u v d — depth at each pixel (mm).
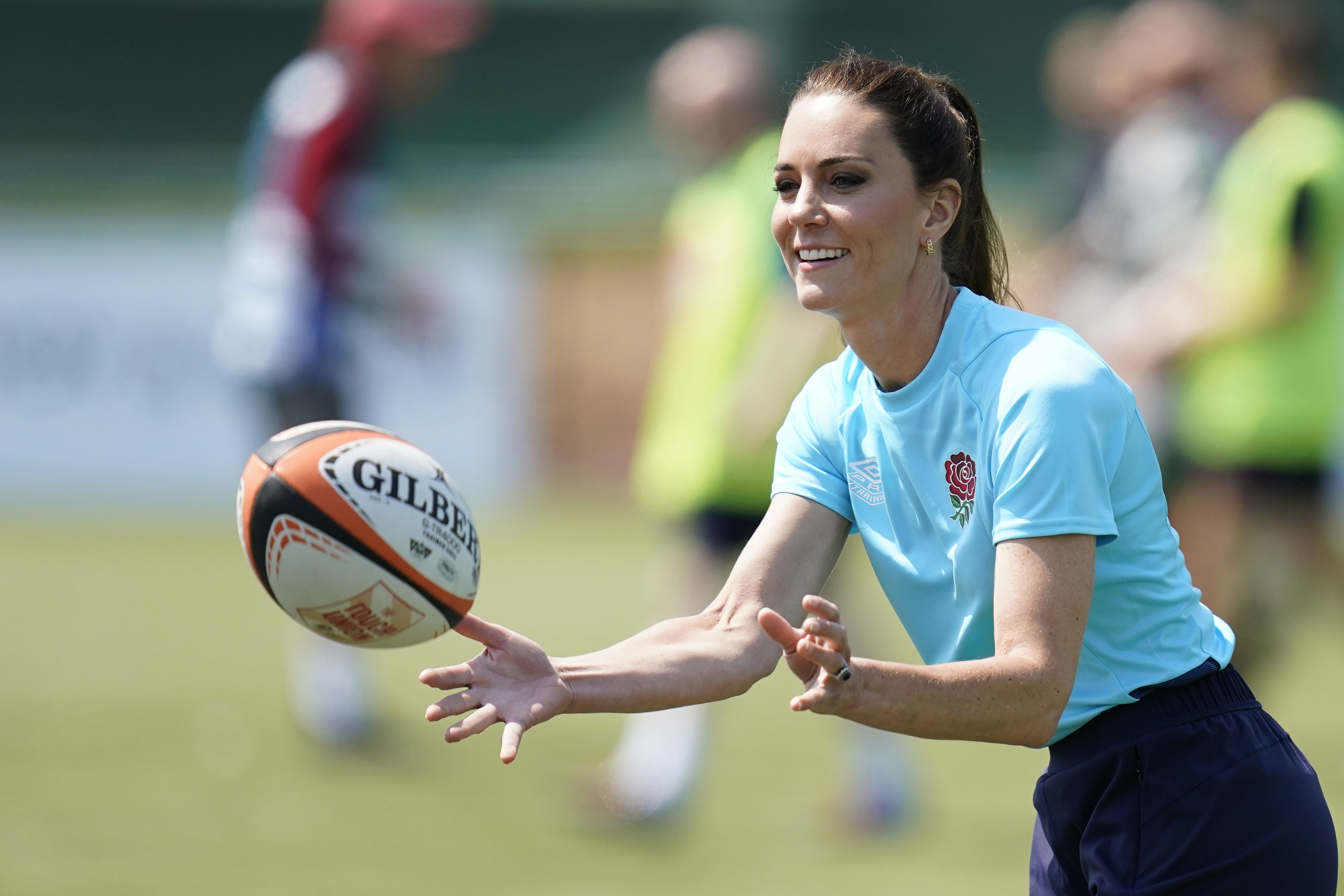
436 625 9914
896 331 9664
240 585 36500
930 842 19406
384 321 24984
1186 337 23516
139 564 38875
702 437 20078
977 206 10211
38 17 70125
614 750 23734
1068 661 8875
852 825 19516
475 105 67438
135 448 46000
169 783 21547
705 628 10109
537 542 41938
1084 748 10031
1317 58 23891
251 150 67188
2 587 35875
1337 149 23203
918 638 10445
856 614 20469
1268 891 9781
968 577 9695
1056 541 8984
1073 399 9078
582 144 65625
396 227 45750
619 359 47094
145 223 45594
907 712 8570
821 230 9328
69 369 45844
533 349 46875
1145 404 24797
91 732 24047
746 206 20328
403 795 21219
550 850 18969
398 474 9891
